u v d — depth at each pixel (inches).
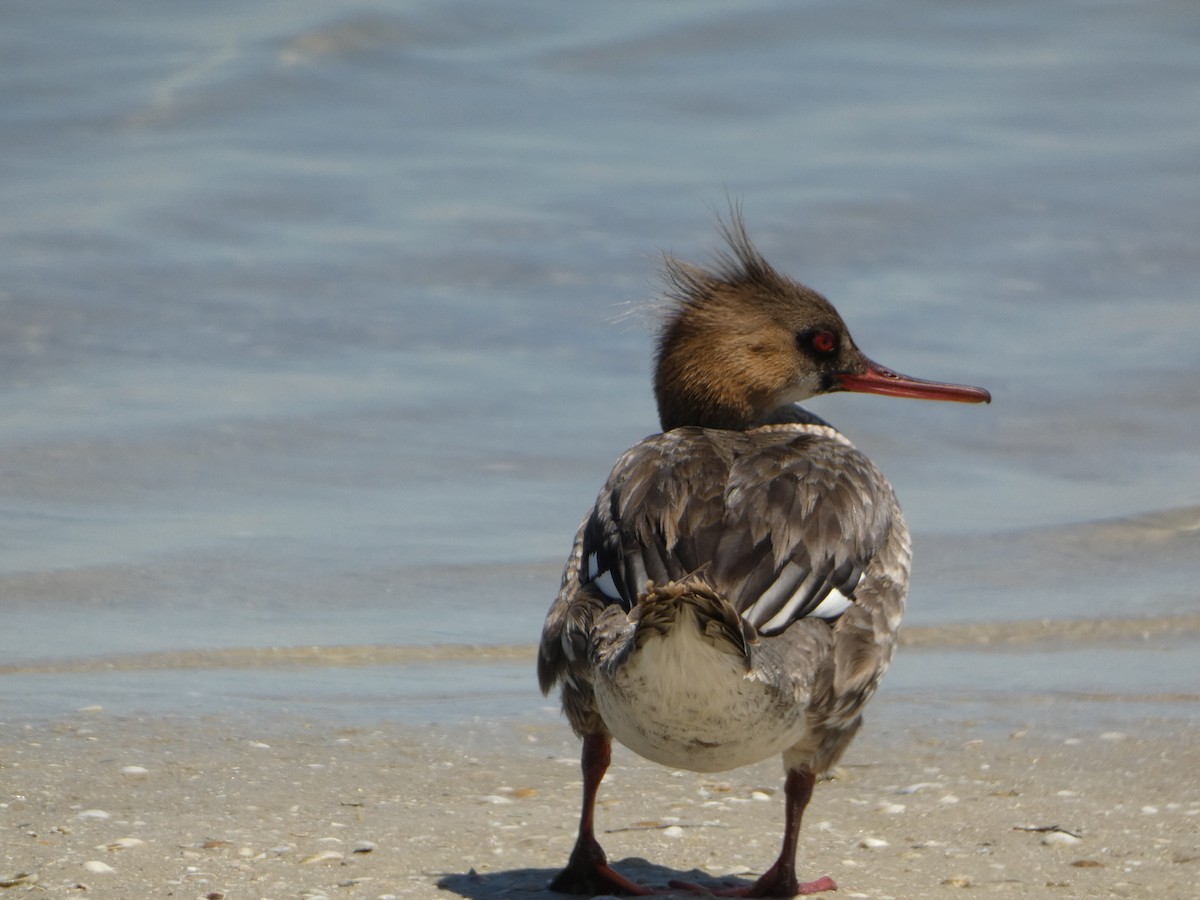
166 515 531.8
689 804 350.9
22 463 561.0
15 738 375.9
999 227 805.9
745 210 815.7
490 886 300.2
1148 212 816.9
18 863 300.2
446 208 815.1
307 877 299.6
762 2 1064.8
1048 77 998.4
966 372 663.1
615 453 592.4
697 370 369.1
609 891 299.4
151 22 1007.6
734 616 247.3
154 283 728.3
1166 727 392.2
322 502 548.4
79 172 848.9
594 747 301.0
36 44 973.8
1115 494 563.5
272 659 439.5
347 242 776.3
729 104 959.6
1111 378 653.9
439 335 697.0
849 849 324.5
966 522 542.9
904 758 375.9
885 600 302.8
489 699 415.2
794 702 275.3
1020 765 370.0
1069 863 313.9
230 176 842.8
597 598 289.9
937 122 933.8
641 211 812.6
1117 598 485.1
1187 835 328.2
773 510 291.4
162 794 344.5
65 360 656.4
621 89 970.7
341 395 632.4
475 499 553.9
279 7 1024.9
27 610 462.3
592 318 715.4
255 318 705.0
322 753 375.2
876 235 797.9
